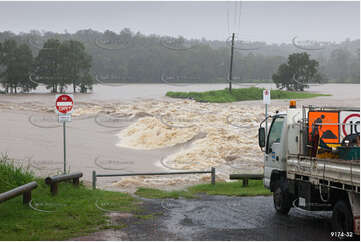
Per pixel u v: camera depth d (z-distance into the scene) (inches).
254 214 445.4
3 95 2947.8
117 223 387.9
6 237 328.5
